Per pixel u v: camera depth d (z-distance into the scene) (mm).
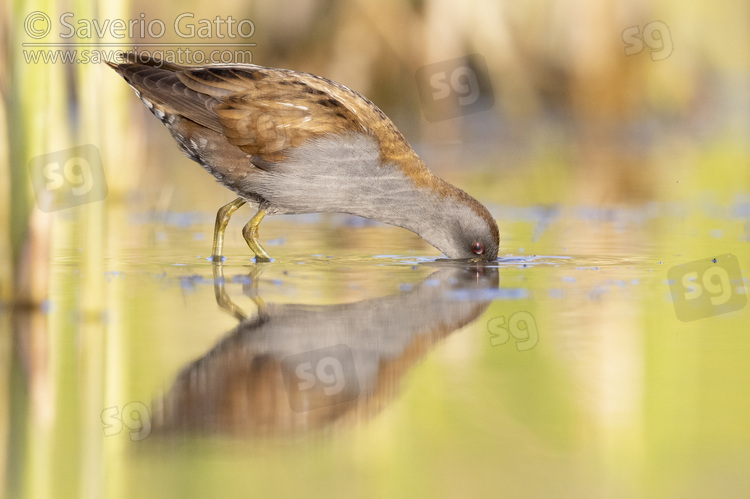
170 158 32062
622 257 16297
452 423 8477
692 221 20703
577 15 33938
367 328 11359
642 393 9211
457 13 32188
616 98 35000
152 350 10289
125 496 7051
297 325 11398
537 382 9523
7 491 7145
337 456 7848
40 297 12195
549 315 12039
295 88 15297
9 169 12055
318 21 31469
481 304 12594
